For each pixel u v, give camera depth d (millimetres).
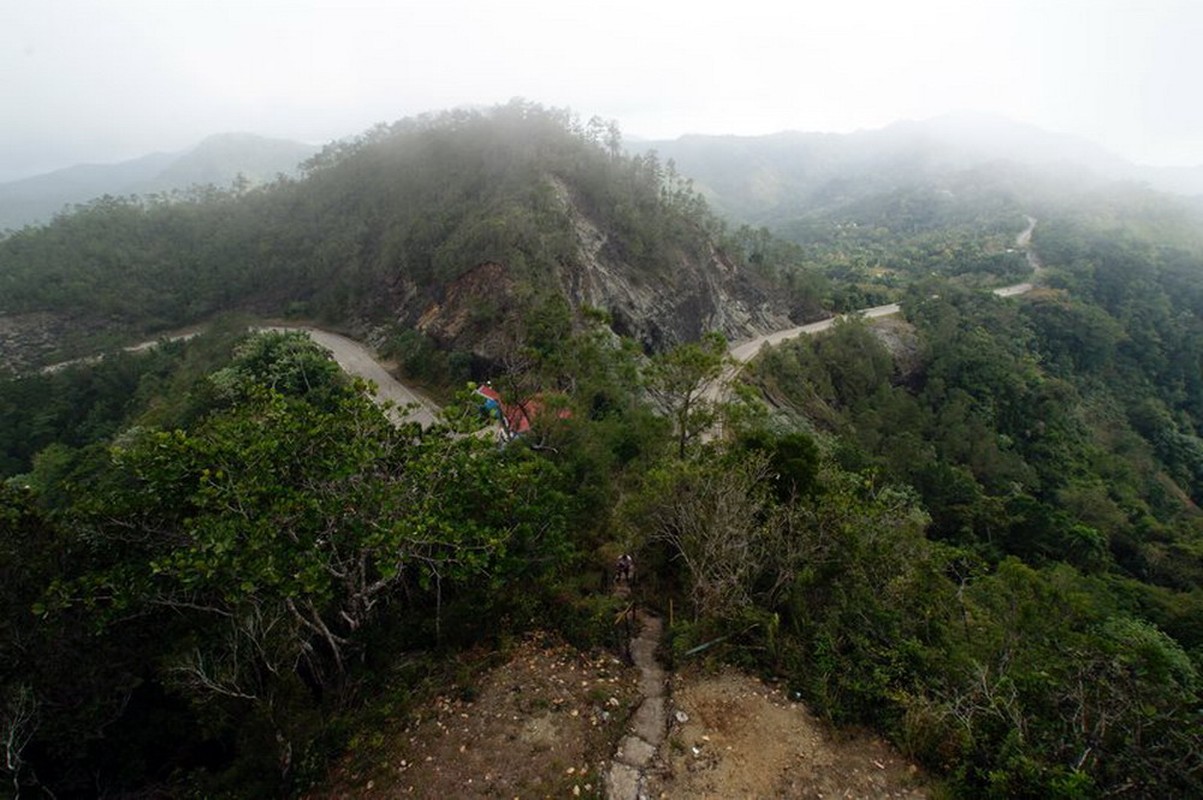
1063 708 8742
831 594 11984
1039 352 63750
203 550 8414
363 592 10844
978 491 35094
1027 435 50500
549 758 8531
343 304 61312
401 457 11781
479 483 11555
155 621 10422
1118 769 7680
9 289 64438
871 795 8148
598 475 17859
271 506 9289
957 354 54000
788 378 46094
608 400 24594
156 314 68438
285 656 9867
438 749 8688
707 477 13711
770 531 12484
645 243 55844
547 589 12344
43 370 57750
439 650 11000
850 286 81750
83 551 10086
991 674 9641
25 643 9031
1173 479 55656
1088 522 37656
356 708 9875
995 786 7688
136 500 10070
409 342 47125
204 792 8617
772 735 9172
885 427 43625
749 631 11312
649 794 8117
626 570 14359
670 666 10984
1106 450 53344
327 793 8234
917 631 11250
